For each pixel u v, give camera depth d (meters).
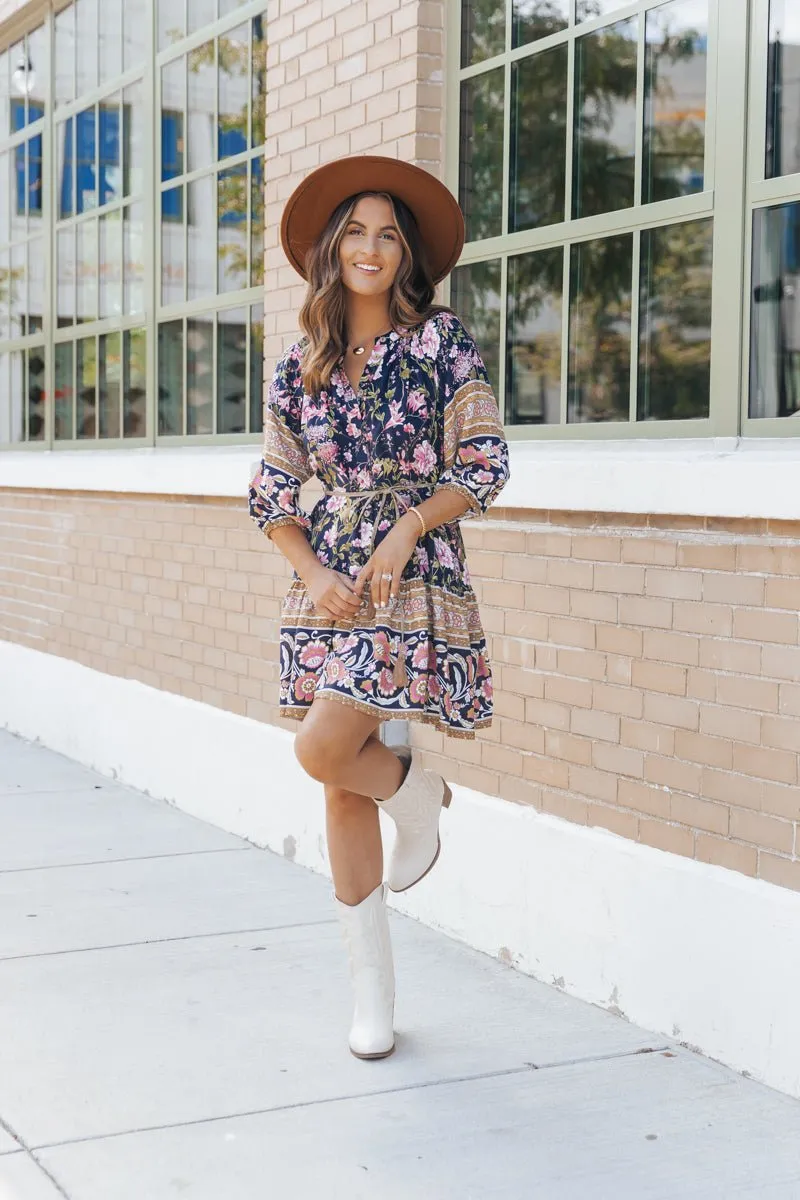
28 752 6.68
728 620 3.05
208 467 5.21
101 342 6.46
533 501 3.54
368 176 2.95
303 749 2.83
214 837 5.09
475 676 2.99
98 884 4.48
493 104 3.97
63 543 6.62
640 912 3.28
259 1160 2.65
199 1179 2.57
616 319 3.55
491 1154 2.68
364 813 3.07
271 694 4.96
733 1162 2.64
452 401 2.89
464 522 3.88
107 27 6.29
